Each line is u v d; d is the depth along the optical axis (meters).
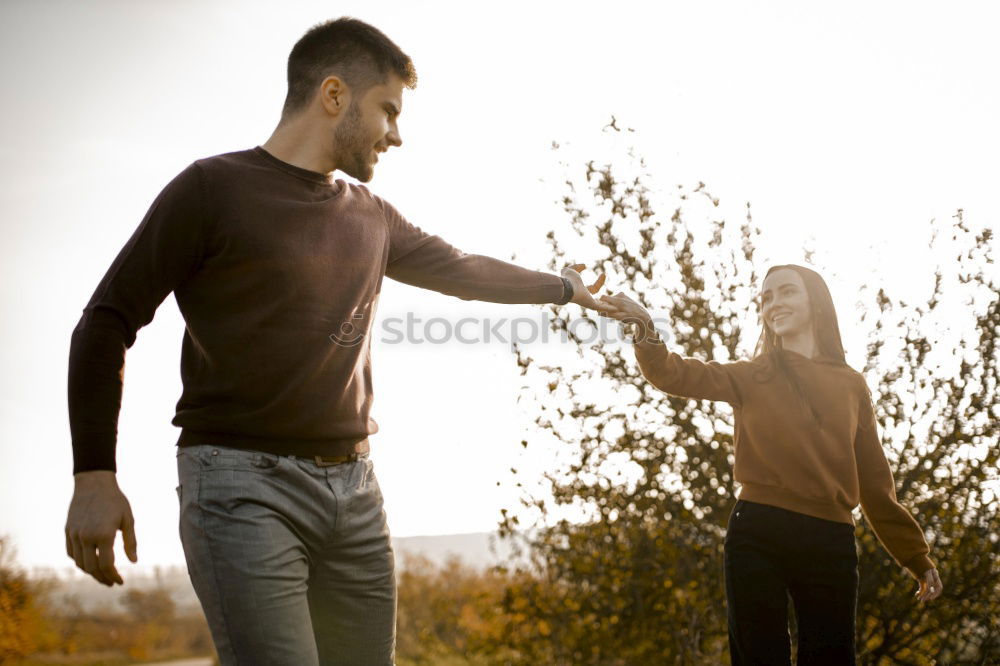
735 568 2.41
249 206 1.71
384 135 1.91
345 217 1.87
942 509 3.93
